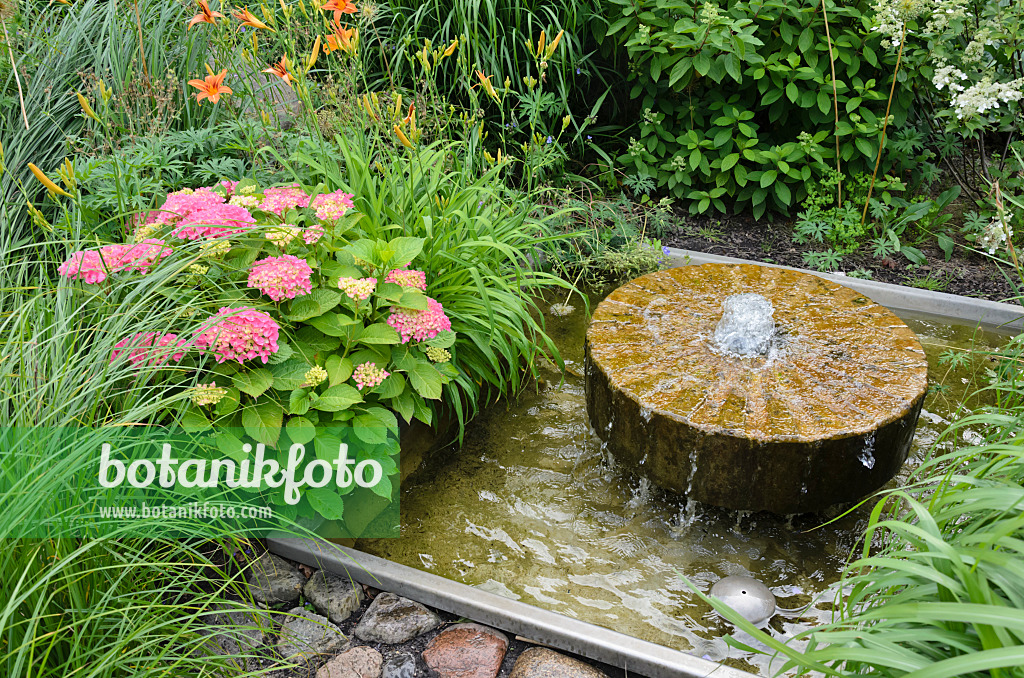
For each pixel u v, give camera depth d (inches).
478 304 119.2
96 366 84.0
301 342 102.8
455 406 112.1
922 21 167.5
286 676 85.2
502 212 137.4
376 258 101.8
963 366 137.5
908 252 163.8
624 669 87.2
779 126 188.2
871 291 155.0
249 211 107.9
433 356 105.3
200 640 78.2
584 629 88.5
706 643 91.7
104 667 69.2
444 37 176.9
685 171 180.9
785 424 93.8
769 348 108.7
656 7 169.8
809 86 172.7
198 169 136.5
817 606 96.2
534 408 133.2
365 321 107.2
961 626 57.4
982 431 118.6
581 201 175.5
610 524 110.3
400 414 112.4
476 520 111.1
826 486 96.0
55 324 87.0
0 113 135.6
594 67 190.7
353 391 97.0
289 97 162.7
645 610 96.6
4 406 79.5
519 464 121.6
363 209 120.6
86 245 109.3
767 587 98.0
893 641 59.2
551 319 156.3
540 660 87.4
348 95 133.7
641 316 117.6
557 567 103.3
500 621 91.7
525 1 176.9
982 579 53.1
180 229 96.0
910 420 97.5
